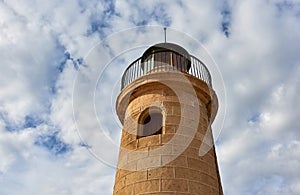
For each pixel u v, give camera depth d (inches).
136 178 329.4
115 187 351.9
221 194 384.5
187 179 323.3
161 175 321.4
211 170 354.9
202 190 324.8
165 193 309.0
